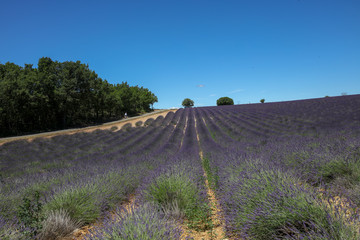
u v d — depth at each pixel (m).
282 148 7.15
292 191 2.66
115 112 60.09
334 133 10.30
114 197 4.92
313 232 2.00
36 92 34.00
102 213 4.27
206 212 3.58
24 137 29.36
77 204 4.20
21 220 3.26
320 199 2.50
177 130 23.27
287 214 2.40
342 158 4.25
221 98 85.25
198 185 4.99
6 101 32.09
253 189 3.21
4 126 36.16
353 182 3.53
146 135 20.67
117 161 10.28
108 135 24.88
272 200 2.68
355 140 5.62
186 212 3.72
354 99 30.45
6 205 4.30
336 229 1.98
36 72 39.44
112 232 2.45
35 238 3.23
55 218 3.71
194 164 6.99
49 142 23.69
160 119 35.47
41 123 41.12
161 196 4.21
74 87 39.44
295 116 22.08
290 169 4.29
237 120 24.72
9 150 19.67
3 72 37.41
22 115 34.97
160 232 2.45
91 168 8.06
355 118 15.88
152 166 8.35
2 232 3.03
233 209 3.25
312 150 5.61
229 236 2.99
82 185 4.92
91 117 54.59
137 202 4.51
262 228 2.53
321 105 29.25
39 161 14.15
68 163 12.35
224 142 13.78
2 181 7.75
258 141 11.55
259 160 5.02
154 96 85.88
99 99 48.56
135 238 2.27
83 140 23.08
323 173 4.10
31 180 6.88
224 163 6.27
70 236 3.55
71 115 47.88
